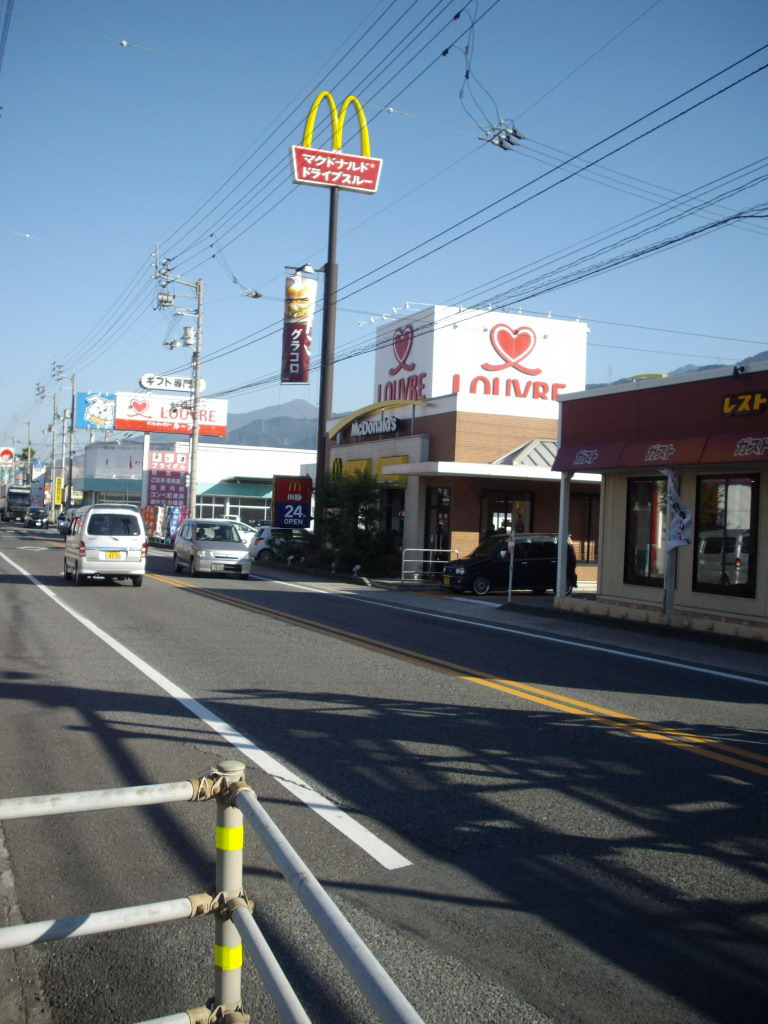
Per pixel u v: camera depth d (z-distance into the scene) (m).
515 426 29.47
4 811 2.68
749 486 16.09
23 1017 3.44
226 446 57.28
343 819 5.66
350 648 12.91
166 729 7.81
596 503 30.89
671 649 14.49
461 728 8.17
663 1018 3.48
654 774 6.88
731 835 5.58
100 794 2.79
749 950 4.07
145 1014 3.47
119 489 69.75
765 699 10.27
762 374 15.27
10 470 139.00
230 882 2.89
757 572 15.78
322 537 31.80
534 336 39.22
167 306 40.59
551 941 4.10
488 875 4.85
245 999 3.57
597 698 9.86
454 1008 3.51
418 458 29.95
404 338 39.78
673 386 17.08
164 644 12.75
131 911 2.76
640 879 4.86
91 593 20.00
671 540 16.61
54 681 9.89
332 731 7.89
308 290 36.94
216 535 26.88
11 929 2.62
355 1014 3.47
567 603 18.95
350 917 4.29
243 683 9.99
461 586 24.45
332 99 30.92
